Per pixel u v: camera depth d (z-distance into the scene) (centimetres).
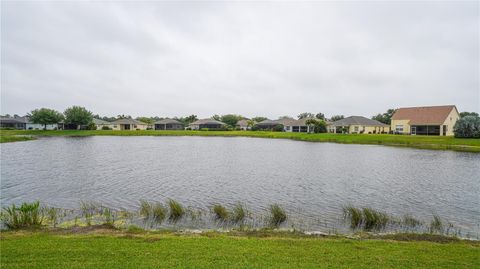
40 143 5700
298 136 7956
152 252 769
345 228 1193
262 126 11656
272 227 1184
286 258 742
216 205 1429
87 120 10631
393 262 729
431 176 2455
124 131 10112
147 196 1723
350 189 1966
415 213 1449
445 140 5619
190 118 14550
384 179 2323
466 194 1839
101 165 2955
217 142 6625
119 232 1038
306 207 1524
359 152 4409
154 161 3297
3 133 8419
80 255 740
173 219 1273
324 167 2939
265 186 2036
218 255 753
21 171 2556
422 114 7562
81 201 1596
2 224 1148
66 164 2988
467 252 826
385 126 9112
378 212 1390
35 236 952
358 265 705
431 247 870
